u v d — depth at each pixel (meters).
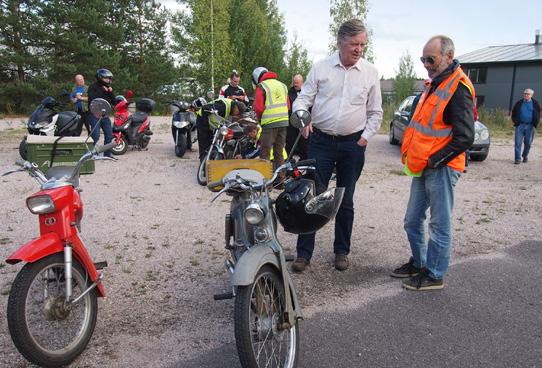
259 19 38.81
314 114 4.61
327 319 3.74
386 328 3.60
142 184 8.12
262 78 7.61
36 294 3.26
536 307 3.94
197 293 4.18
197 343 3.39
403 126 13.30
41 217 3.10
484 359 3.20
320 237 5.68
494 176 9.76
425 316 3.79
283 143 7.98
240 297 2.71
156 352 3.28
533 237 5.72
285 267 3.03
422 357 3.23
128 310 3.87
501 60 40.12
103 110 3.59
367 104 4.59
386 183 8.83
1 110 26.53
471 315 3.80
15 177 8.33
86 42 26.55
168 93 32.22
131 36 30.88
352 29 4.21
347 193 4.65
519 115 11.26
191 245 5.33
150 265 4.77
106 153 10.45
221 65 33.47
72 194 3.20
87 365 3.12
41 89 26.11
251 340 2.69
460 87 3.84
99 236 5.55
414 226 4.37
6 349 3.27
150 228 5.86
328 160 4.61
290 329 3.04
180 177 8.71
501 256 5.09
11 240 5.28
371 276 4.59
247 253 2.83
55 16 26.27
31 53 26.17
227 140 8.08
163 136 15.33
